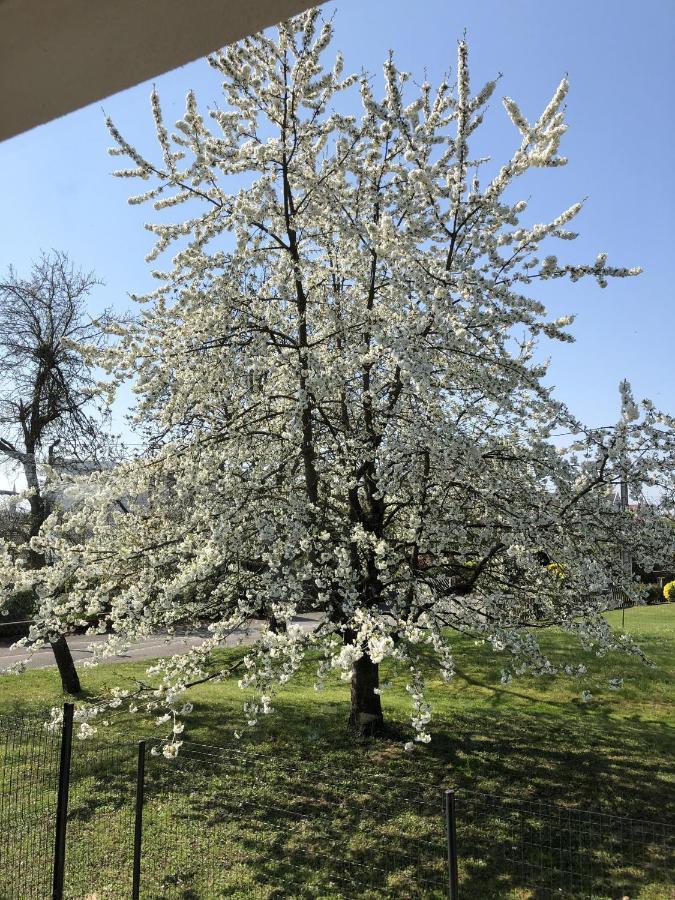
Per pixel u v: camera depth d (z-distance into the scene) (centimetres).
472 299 591
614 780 668
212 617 710
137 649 1535
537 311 581
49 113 158
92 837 553
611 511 630
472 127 642
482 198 630
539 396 591
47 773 679
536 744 766
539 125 602
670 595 2075
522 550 552
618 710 902
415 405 633
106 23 124
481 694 987
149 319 724
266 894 477
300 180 698
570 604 649
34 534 1077
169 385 660
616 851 524
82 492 688
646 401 582
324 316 729
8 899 468
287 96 679
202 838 548
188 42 132
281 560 647
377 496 647
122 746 775
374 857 523
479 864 511
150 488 715
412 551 693
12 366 1156
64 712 465
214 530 596
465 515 696
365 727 789
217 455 680
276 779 664
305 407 644
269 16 125
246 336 682
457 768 693
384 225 598
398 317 611
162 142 677
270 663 616
